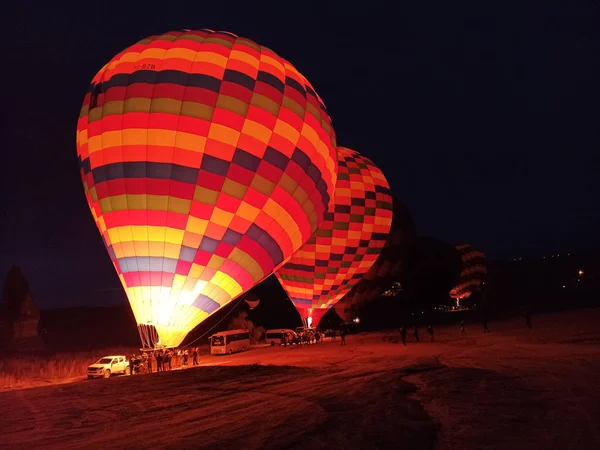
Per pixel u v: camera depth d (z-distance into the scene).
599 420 8.05
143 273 17.36
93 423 8.88
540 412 8.70
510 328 33.09
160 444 7.30
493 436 7.26
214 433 7.87
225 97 17.80
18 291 38.03
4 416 9.49
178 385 13.09
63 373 23.03
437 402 9.91
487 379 12.80
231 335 31.66
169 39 18.95
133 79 17.80
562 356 17.88
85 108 18.72
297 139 19.20
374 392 11.38
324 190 21.25
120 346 37.12
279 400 10.65
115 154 17.41
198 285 17.77
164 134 17.17
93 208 18.42
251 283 19.25
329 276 32.31
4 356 29.78
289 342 33.62
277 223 19.11
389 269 39.50
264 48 20.27
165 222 17.19
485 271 65.12
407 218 40.91
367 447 6.88
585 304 45.62
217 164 17.45
